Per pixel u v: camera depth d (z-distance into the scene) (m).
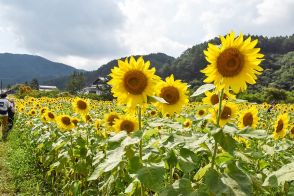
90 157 1.89
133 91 1.11
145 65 1.13
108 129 1.97
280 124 1.70
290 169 0.77
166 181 1.43
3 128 4.92
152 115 2.49
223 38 0.97
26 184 2.54
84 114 2.44
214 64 0.95
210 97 1.46
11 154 3.57
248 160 1.02
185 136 1.03
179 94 1.35
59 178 2.35
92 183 2.00
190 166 1.01
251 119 1.64
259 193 1.11
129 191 1.12
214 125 0.89
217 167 0.92
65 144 2.09
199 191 0.86
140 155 1.11
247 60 0.95
